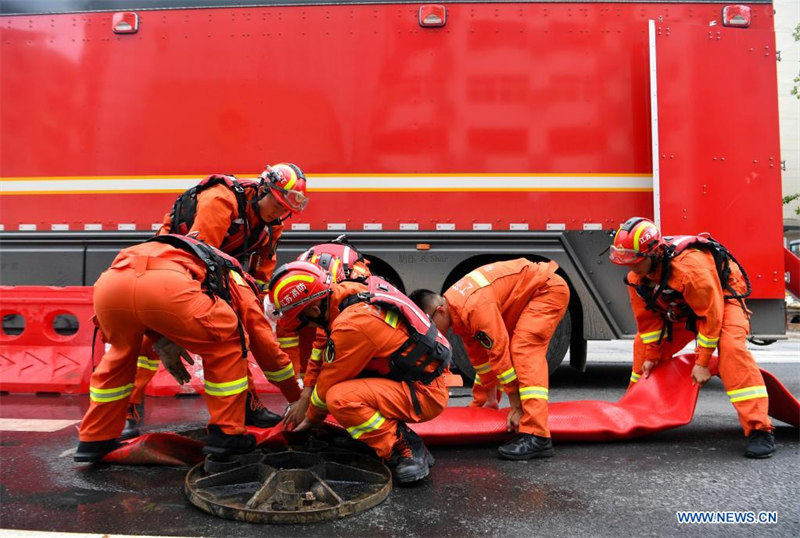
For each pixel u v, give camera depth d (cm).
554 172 539
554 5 540
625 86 538
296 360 396
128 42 563
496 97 542
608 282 538
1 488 286
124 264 282
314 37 550
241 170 552
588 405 396
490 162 541
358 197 546
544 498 275
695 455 343
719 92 524
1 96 574
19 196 572
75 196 566
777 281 518
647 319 398
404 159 544
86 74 566
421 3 544
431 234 541
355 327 282
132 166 560
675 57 523
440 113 543
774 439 353
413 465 294
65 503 267
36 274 569
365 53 548
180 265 288
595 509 262
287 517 243
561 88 540
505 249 541
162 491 282
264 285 408
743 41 529
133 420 370
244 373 299
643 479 302
